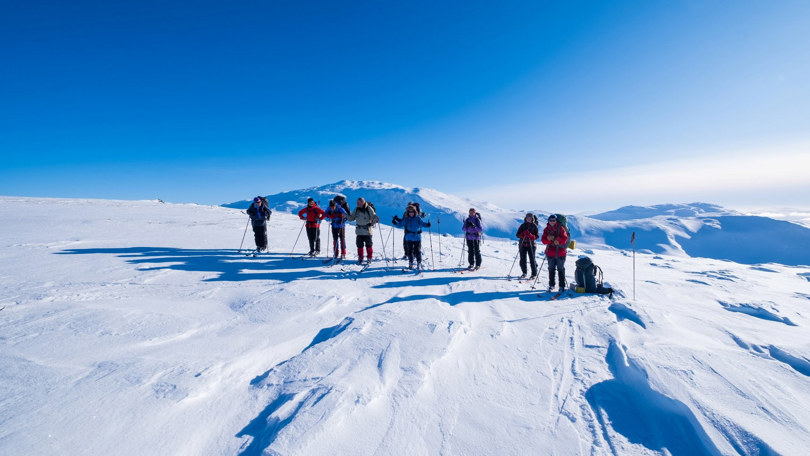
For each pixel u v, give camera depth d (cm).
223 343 412
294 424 260
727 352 403
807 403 296
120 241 1159
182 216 2062
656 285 812
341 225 1002
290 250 1199
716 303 671
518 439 276
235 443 254
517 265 1065
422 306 550
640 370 346
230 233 1520
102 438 242
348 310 562
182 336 424
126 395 289
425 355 389
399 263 1029
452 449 264
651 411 315
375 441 264
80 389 293
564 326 516
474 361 401
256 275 788
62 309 482
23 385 294
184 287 659
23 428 243
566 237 686
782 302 684
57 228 1347
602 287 707
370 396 308
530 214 831
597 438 279
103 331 415
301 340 439
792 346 406
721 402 293
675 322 526
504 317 555
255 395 312
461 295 676
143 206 2567
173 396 292
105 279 678
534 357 419
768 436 252
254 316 516
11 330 405
